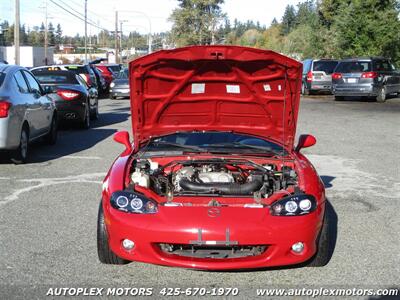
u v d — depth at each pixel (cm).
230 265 458
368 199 766
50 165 987
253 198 496
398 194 795
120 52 8812
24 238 582
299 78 549
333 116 1883
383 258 535
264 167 557
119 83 2753
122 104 2458
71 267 502
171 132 620
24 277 477
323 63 2822
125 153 607
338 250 557
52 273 488
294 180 525
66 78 1526
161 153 595
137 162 565
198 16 7912
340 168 984
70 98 1450
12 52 6512
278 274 491
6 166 974
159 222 460
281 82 558
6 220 647
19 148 964
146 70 551
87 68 2211
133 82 563
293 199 474
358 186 845
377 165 1014
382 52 3064
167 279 479
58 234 597
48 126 1180
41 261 516
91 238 585
